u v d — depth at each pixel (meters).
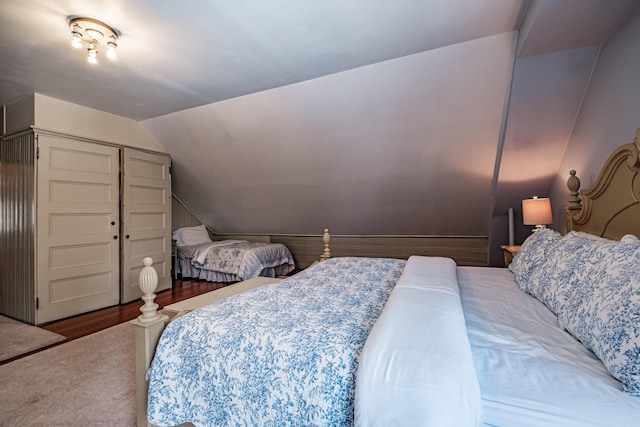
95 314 3.35
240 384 1.12
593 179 2.14
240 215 5.34
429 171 3.42
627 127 1.74
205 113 3.49
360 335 1.14
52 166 3.11
